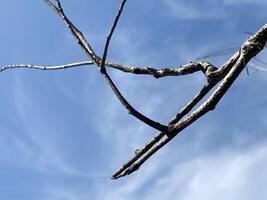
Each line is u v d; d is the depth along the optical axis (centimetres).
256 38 259
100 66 247
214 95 256
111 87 247
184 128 256
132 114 249
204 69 274
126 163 275
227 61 267
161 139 263
